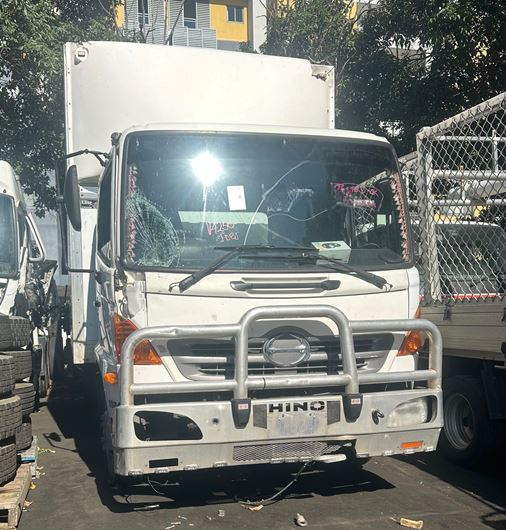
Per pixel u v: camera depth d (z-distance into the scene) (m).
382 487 5.36
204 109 6.11
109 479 5.40
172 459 4.32
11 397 5.18
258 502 4.95
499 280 5.99
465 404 5.99
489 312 5.45
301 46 13.45
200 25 28.97
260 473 5.64
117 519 4.68
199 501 5.01
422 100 12.11
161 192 4.80
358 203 5.18
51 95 11.30
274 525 4.51
